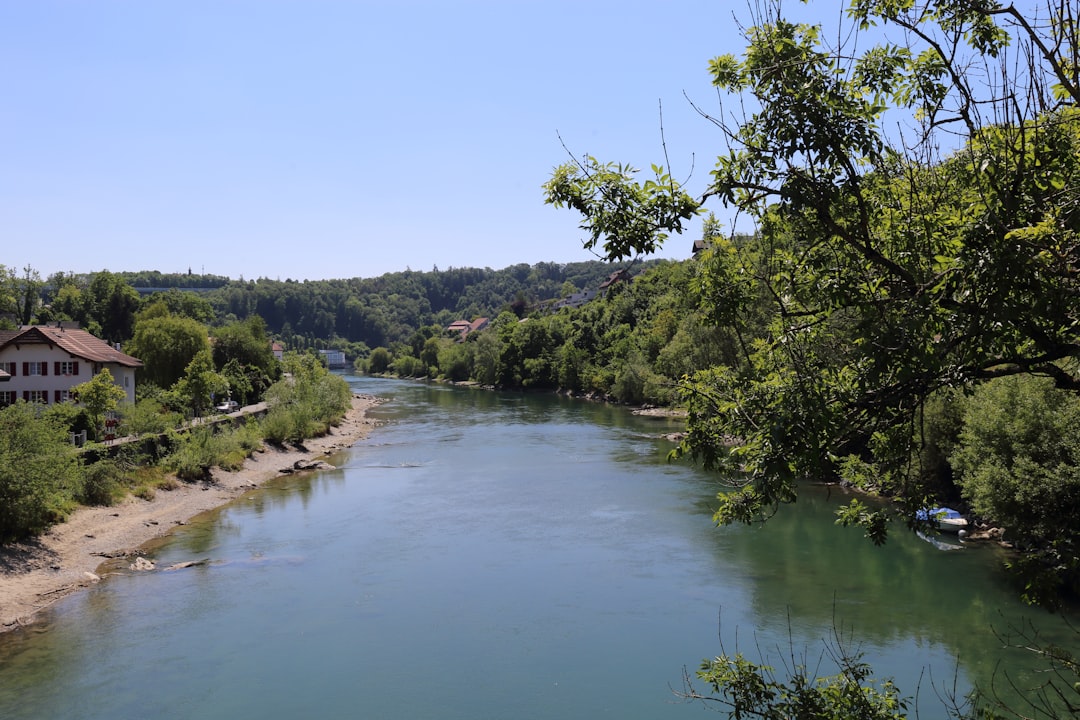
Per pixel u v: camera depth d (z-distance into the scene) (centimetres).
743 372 681
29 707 1580
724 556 2544
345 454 5134
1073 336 565
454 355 14262
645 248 634
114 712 1560
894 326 544
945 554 2494
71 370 5431
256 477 4194
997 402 2184
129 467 3478
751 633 1888
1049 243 514
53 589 2291
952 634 1823
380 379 16562
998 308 494
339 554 2664
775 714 661
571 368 10156
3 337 5738
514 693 1630
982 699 1472
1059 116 554
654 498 3484
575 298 17275
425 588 2292
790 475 555
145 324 7275
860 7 661
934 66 665
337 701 1603
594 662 1769
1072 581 1941
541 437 5775
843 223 639
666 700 1583
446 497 3612
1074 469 1930
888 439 703
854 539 2697
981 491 2134
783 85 602
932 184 645
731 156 629
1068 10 515
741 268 728
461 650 1847
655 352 8106
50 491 2650
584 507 3328
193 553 2700
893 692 700
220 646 1883
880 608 2014
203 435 4097
